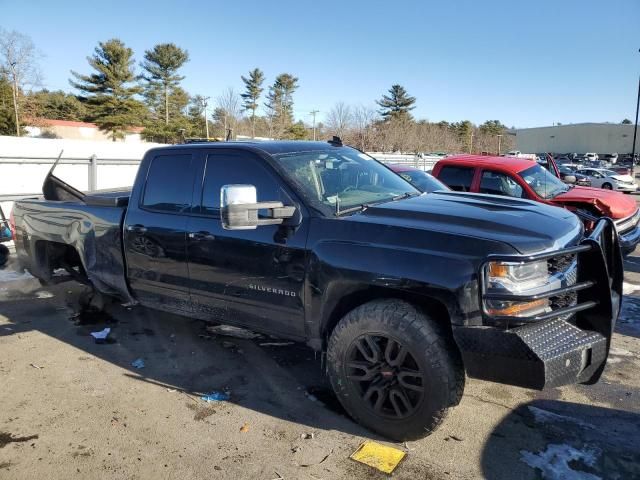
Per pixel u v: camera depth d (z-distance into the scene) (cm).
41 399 381
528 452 315
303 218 351
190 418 356
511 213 342
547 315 290
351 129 6147
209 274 398
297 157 398
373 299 334
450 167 862
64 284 672
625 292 674
